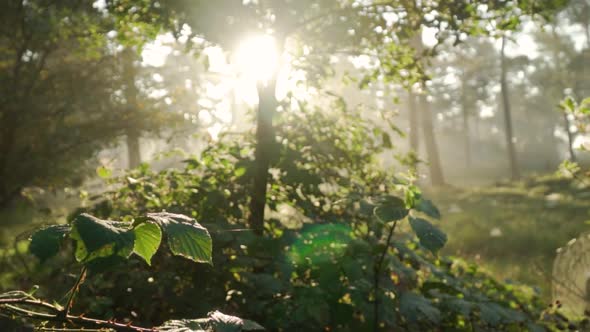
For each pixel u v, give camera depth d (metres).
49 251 1.42
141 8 4.53
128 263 3.36
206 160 4.55
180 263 3.50
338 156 4.76
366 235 4.22
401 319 3.94
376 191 4.67
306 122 4.83
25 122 11.66
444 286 4.16
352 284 3.56
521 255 9.75
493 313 3.76
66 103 12.37
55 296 3.25
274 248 3.73
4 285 4.16
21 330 1.54
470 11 4.24
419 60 4.84
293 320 3.30
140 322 3.33
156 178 4.41
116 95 12.85
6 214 8.87
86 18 5.38
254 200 4.38
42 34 6.57
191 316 3.23
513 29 4.41
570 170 4.28
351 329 3.46
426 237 2.82
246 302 3.44
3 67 11.80
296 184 4.45
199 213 4.14
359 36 4.73
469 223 13.30
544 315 4.59
